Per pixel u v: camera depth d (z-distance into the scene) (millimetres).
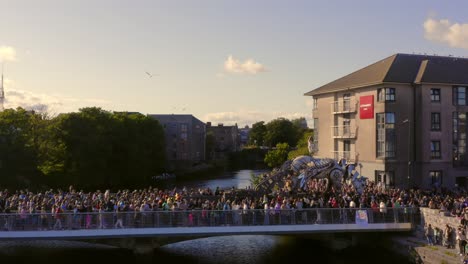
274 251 40125
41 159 70312
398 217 35500
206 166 156500
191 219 32594
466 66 62312
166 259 37438
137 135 96375
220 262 36812
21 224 31031
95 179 81312
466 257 29859
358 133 61281
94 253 38062
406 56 61594
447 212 33938
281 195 39094
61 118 78625
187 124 164250
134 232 31969
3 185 62125
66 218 31406
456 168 58000
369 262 36625
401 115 57219
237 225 33031
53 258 36906
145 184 96250
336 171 44062
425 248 33000
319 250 40375
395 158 56906
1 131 62938
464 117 58906
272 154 104750
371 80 58625
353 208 34688
